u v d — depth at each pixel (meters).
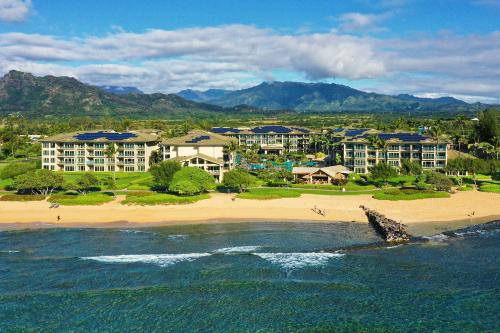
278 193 141.50
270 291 71.25
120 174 190.12
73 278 76.62
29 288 72.56
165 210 125.56
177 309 65.38
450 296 69.38
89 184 143.38
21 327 60.38
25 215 121.69
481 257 87.06
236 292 70.94
